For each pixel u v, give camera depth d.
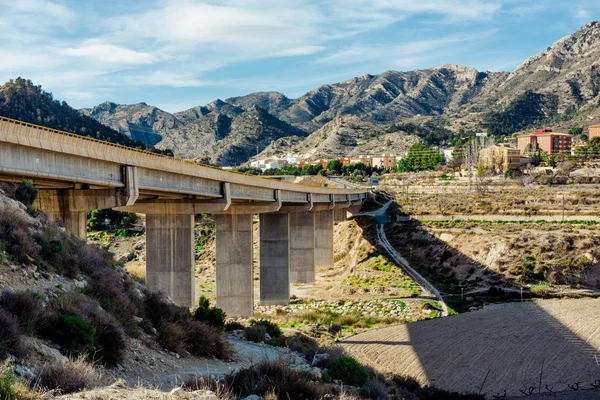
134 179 45.06
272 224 85.00
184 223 59.22
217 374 28.70
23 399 16.41
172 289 58.69
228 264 71.44
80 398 17.39
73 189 44.53
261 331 47.75
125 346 27.06
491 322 65.94
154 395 18.62
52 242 30.75
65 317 24.20
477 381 46.66
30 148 34.50
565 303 75.81
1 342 20.00
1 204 31.03
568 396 42.97
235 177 64.25
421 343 58.19
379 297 87.19
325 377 34.00
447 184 193.62
